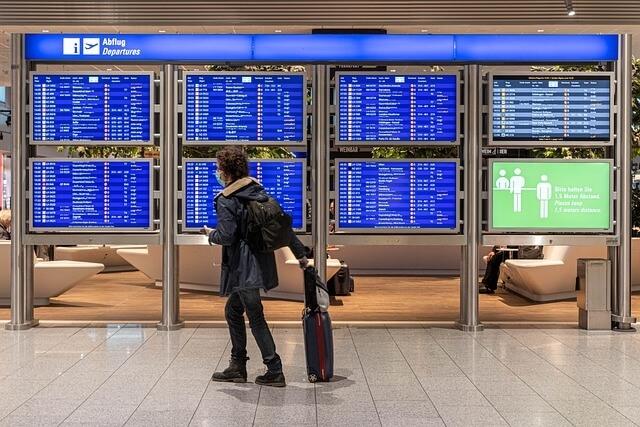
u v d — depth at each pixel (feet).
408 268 46.83
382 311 29.45
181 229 23.99
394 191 23.97
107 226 23.77
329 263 33.45
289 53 23.66
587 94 23.81
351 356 19.86
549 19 26.86
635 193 38.96
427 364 18.83
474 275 24.03
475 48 23.66
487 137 24.02
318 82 23.85
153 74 23.68
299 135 23.80
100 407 14.70
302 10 26.37
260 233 16.11
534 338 22.61
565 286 32.73
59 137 23.72
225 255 16.49
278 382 16.42
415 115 23.81
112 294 35.01
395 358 19.60
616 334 23.31
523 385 16.57
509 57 23.68
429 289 37.78
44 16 26.63
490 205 23.85
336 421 13.78
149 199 23.79
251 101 23.73
